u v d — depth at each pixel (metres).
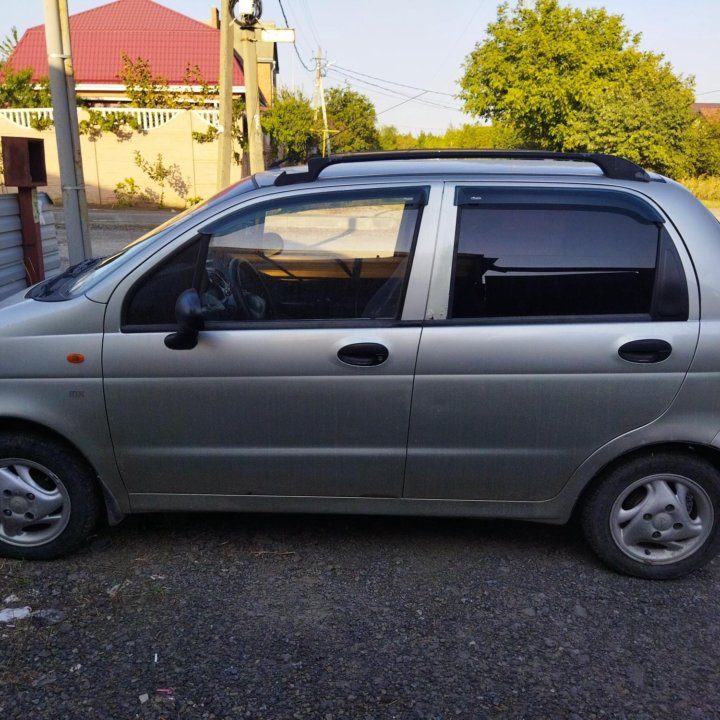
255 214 3.29
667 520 3.39
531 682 2.75
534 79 36.66
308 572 3.45
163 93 27.12
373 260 3.26
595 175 3.33
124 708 2.55
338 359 3.20
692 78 37.78
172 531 3.80
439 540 3.79
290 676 2.74
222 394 3.24
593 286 3.23
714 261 3.21
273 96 41.09
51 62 6.50
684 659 2.91
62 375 3.23
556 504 3.42
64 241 16.72
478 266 3.23
